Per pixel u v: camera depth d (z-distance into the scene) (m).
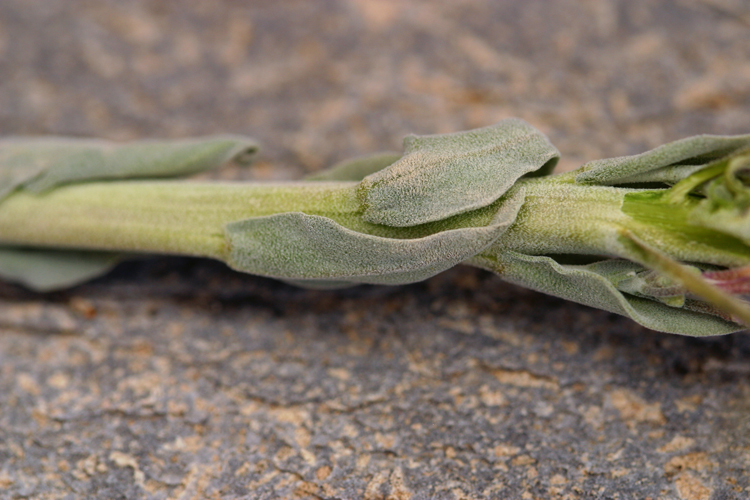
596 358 0.21
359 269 0.20
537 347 0.21
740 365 0.21
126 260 0.22
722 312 0.19
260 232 0.20
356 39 0.24
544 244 0.20
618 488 0.20
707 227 0.19
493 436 0.21
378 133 0.23
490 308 0.21
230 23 0.24
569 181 0.20
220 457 0.21
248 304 0.22
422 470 0.20
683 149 0.19
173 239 0.21
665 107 0.23
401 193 0.20
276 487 0.20
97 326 0.22
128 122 0.23
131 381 0.21
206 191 0.21
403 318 0.21
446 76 0.23
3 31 0.24
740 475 0.20
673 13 0.24
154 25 0.24
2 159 0.21
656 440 0.20
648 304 0.20
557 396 0.21
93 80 0.23
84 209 0.21
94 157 0.21
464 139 0.20
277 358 0.21
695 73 0.23
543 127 0.23
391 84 0.23
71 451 0.21
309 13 0.24
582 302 0.20
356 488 0.20
